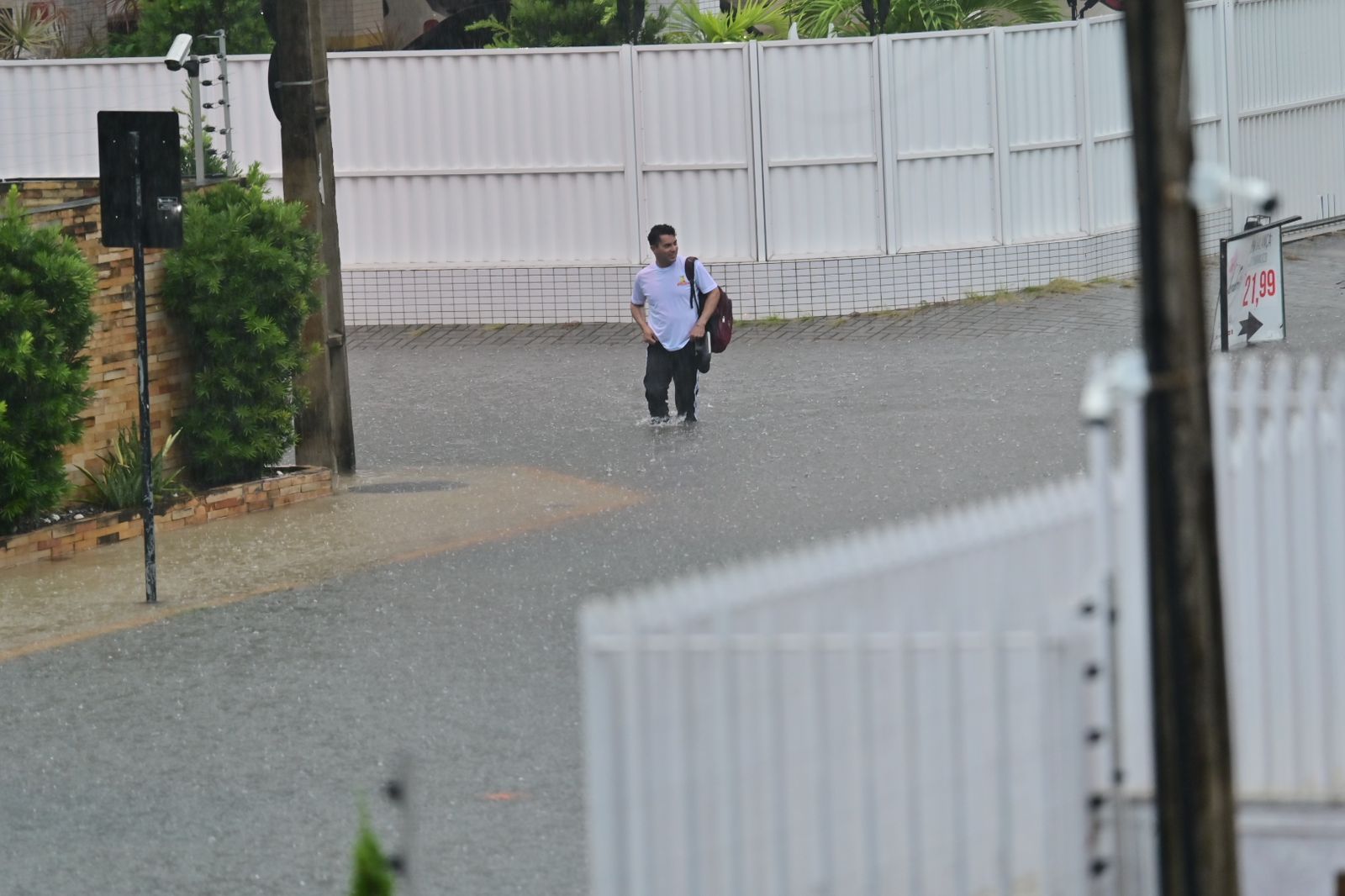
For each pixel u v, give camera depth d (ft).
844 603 57.98
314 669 113.60
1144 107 53.21
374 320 243.19
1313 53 276.21
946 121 239.09
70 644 120.78
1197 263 53.78
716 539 140.05
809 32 270.26
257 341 159.43
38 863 86.07
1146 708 62.08
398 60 238.27
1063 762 59.52
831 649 57.62
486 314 240.32
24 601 131.75
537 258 240.53
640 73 234.99
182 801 93.25
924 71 237.25
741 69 233.96
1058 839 59.57
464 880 81.92
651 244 180.96
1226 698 54.80
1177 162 53.21
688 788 56.80
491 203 240.12
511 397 200.44
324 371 166.50
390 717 104.42
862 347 217.77
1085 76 246.06
